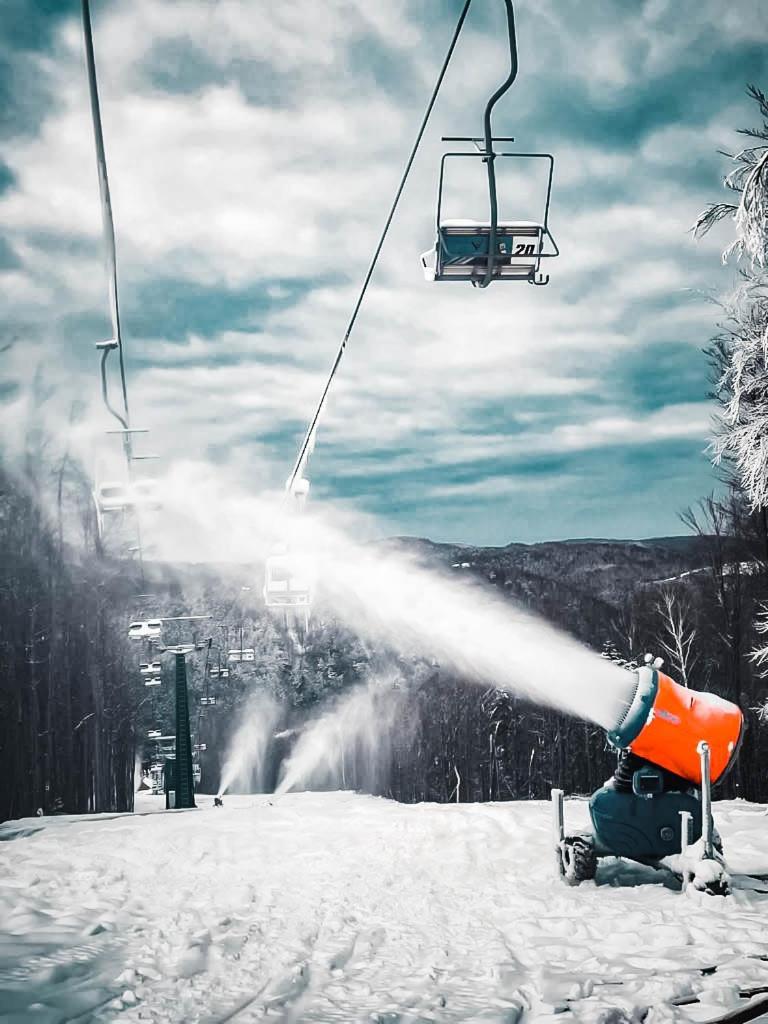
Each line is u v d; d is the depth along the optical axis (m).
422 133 8.00
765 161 17.28
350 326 10.00
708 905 8.91
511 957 7.53
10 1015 6.03
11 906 9.80
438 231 8.73
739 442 21.16
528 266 8.87
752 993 6.41
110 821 19.64
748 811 16.55
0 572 58.41
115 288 9.27
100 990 6.66
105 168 8.50
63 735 64.81
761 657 33.53
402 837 14.58
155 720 115.69
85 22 7.83
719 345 22.86
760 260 18.11
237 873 12.19
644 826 10.05
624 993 6.46
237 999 6.50
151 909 9.73
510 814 15.70
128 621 69.94
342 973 7.16
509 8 7.55
